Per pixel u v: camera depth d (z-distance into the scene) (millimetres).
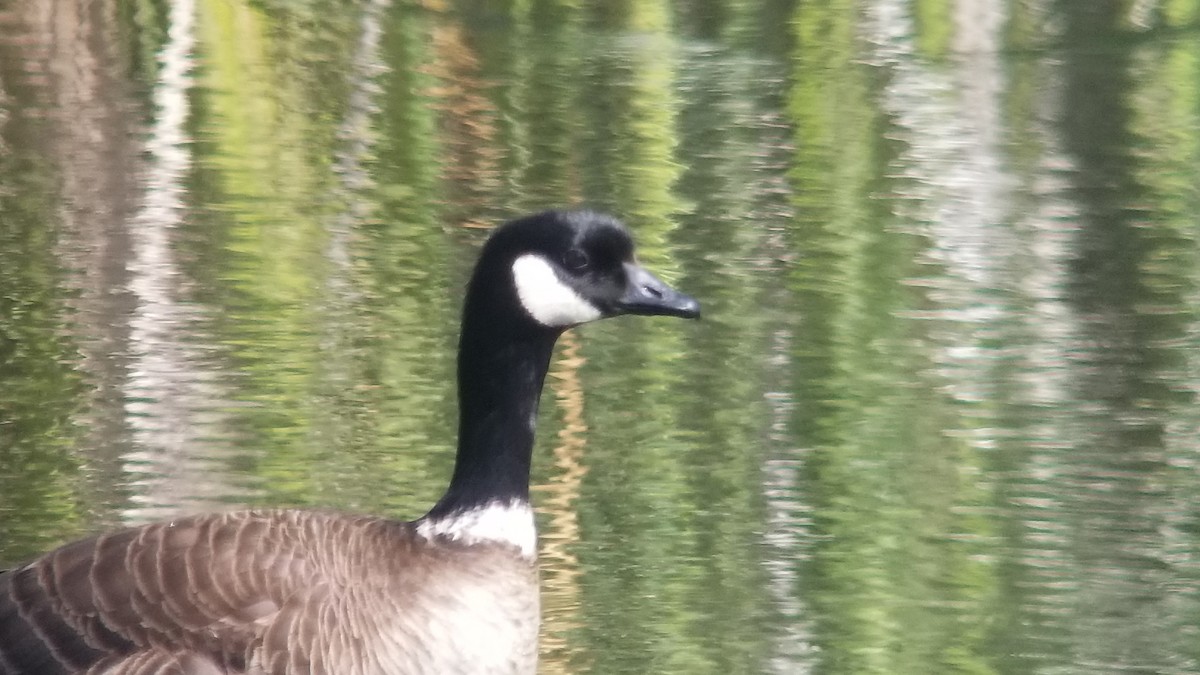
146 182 20016
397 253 17906
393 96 24469
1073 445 13867
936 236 19031
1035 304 16922
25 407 13672
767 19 29750
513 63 26609
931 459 13516
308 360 14852
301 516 8055
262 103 23906
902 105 24797
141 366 14578
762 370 15320
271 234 18297
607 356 15578
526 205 19672
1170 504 12844
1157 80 26500
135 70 25344
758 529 12406
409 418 13805
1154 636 10992
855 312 16719
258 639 7645
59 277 16719
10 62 25375
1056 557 12055
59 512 11867
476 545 8211
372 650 7762
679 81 25719
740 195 20281
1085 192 20828
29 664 7762
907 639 10844
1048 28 29812
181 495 12219
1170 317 16703
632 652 10578
